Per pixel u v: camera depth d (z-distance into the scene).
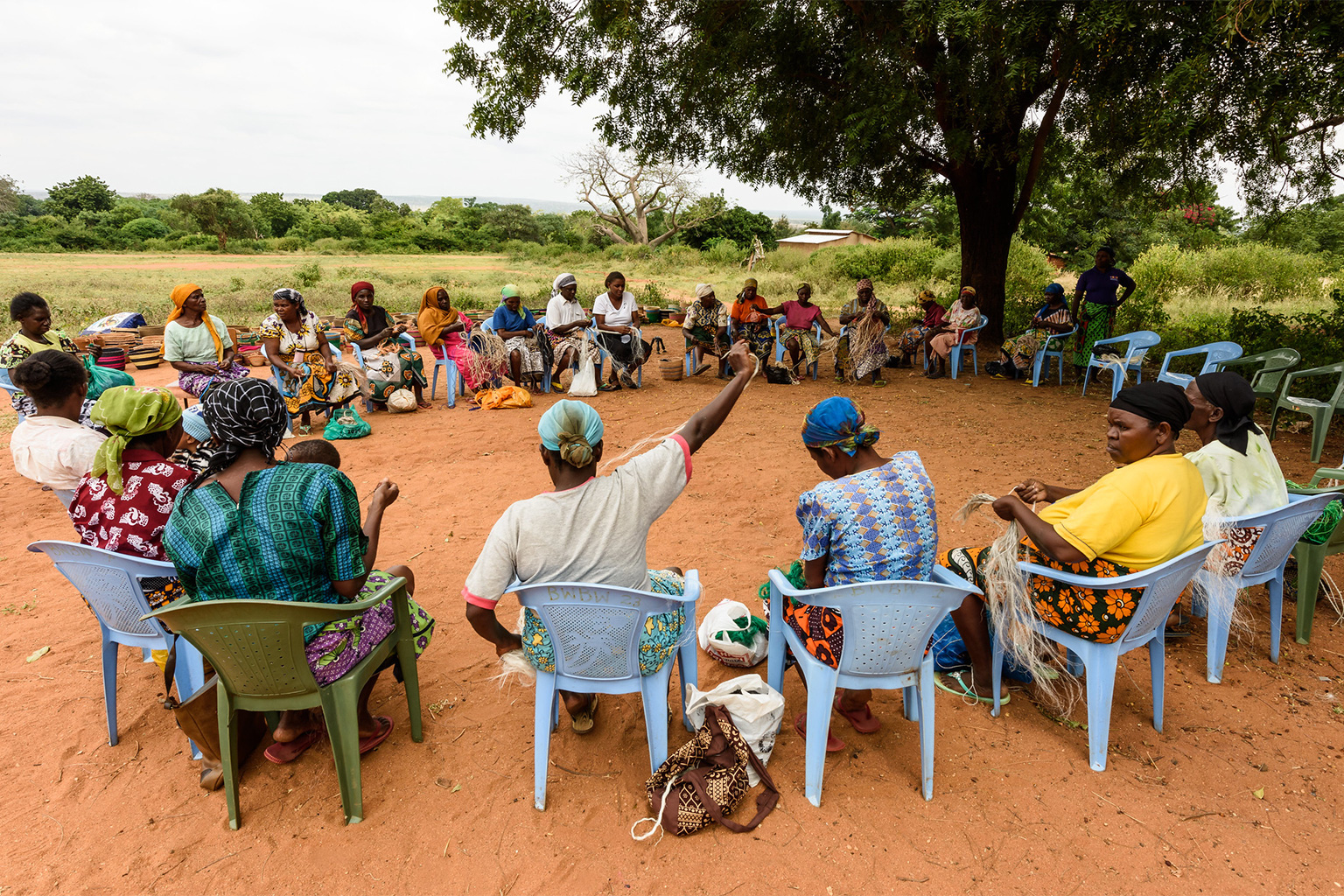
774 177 11.91
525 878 2.45
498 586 2.62
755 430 7.63
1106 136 9.69
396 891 2.43
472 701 3.40
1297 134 7.92
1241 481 3.44
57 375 3.62
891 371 10.79
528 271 36.75
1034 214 18.91
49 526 5.58
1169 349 11.82
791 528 5.19
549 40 10.02
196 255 50.06
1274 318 10.80
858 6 8.73
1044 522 2.79
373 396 8.69
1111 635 2.79
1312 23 6.38
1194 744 3.01
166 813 2.77
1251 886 2.35
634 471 2.67
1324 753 2.93
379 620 2.93
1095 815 2.65
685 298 22.66
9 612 4.29
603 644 2.60
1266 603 4.11
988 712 3.24
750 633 3.57
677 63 10.41
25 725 3.26
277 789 2.87
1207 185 10.77
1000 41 7.40
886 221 48.47
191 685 3.04
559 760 3.00
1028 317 14.62
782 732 3.17
